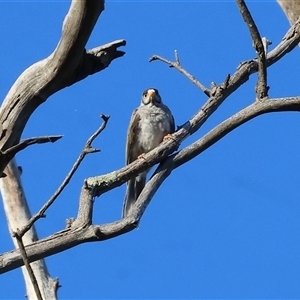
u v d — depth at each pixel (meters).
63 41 8.91
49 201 8.77
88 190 10.35
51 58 9.26
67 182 8.84
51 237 9.79
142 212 10.39
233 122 10.97
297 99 10.66
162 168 11.10
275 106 10.66
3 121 9.46
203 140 11.16
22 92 9.44
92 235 9.80
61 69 9.23
